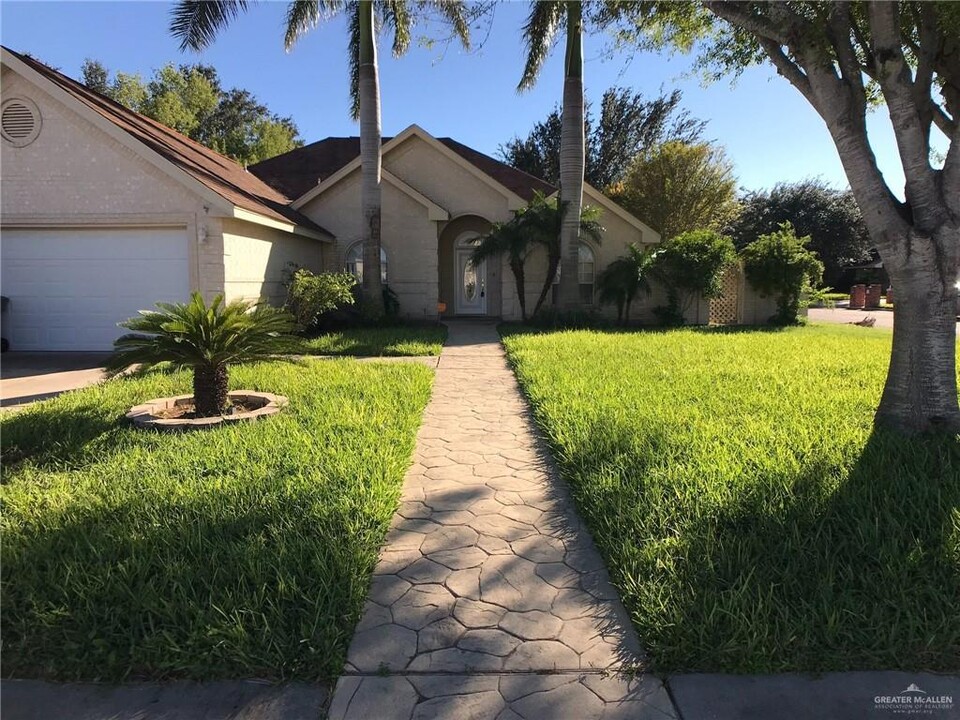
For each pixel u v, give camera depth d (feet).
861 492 13.15
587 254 61.98
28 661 8.89
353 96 56.59
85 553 11.10
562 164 52.75
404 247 57.77
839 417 19.63
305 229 49.52
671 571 10.48
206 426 19.48
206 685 8.55
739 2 17.42
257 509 12.82
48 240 39.17
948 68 19.16
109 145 37.81
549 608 10.28
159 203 37.96
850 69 17.15
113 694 8.41
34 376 31.19
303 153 74.95
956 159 16.34
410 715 7.99
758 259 58.13
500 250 55.52
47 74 37.93
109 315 39.52
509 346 38.37
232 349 20.88
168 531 11.75
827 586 9.83
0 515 12.88
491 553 12.12
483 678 8.66
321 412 21.06
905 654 8.86
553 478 16.20
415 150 60.18
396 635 9.55
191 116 107.86
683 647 8.91
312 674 8.68
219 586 10.13
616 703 8.21
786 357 33.22
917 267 17.03
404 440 18.25
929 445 16.20
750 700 8.25
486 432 20.63
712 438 17.52
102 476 15.17
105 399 23.62
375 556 11.65
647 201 92.22
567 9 27.20
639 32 25.72
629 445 16.85
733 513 12.39
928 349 17.22
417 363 33.01
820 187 139.13
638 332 48.73
